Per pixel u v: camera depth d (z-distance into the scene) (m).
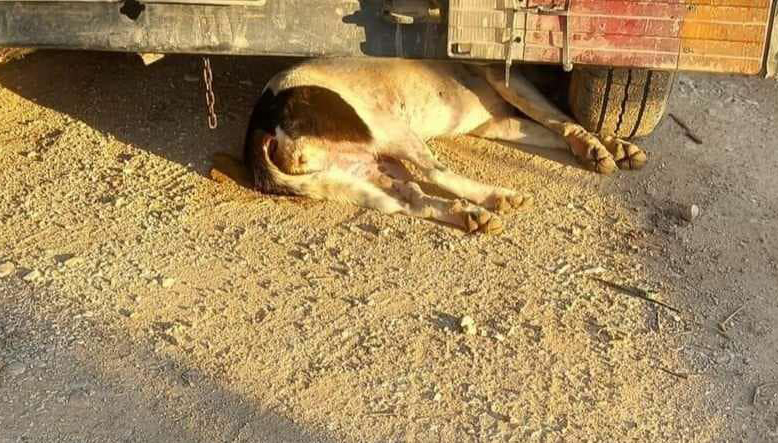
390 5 1.89
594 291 2.05
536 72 2.38
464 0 1.85
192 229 2.17
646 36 1.85
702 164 2.41
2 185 2.27
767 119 2.59
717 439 1.79
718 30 1.84
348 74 2.22
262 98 2.23
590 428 1.79
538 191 2.30
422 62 2.26
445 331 1.95
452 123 2.36
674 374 1.89
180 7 1.92
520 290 2.05
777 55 1.84
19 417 1.78
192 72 2.62
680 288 2.07
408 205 2.22
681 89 2.67
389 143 2.23
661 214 2.26
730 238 2.21
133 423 1.78
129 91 2.55
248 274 2.07
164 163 2.35
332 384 1.85
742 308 2.04
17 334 1.92
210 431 1.77
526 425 1.79
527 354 1.91
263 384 1.85
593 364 1.90
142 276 2.05
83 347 1.90
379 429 1.77
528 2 1.85
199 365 1.88
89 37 1.95
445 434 1.77
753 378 1.90
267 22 1.93
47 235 2.14
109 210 2.21
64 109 2.50
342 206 2.25
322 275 2.07
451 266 2.10
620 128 2.32
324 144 2.20
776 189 2.36
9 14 1.94
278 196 2.27
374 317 1.98
